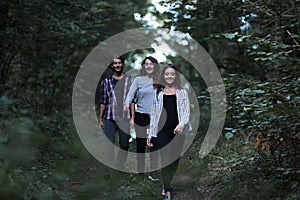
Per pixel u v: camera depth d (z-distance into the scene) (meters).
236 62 10.02
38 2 9.74
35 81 12.45
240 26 8.75
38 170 5.10
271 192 5.68
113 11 12.88
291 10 6.37
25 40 10.45
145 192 6.65
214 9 8.82
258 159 6.40
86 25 11.48
